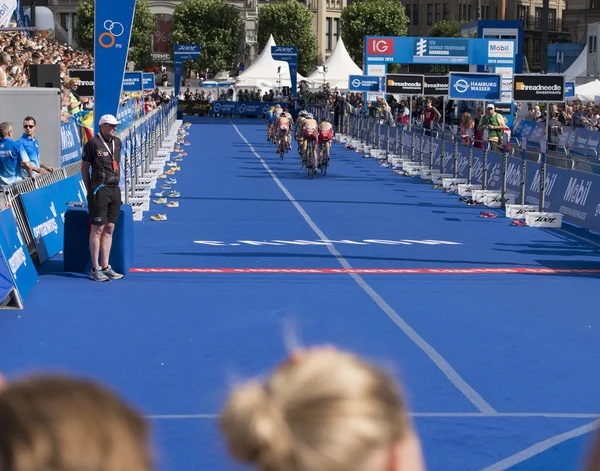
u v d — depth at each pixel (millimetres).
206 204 28828
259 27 136500
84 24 122562
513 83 37500
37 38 54375
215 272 17484
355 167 44000
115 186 16266
